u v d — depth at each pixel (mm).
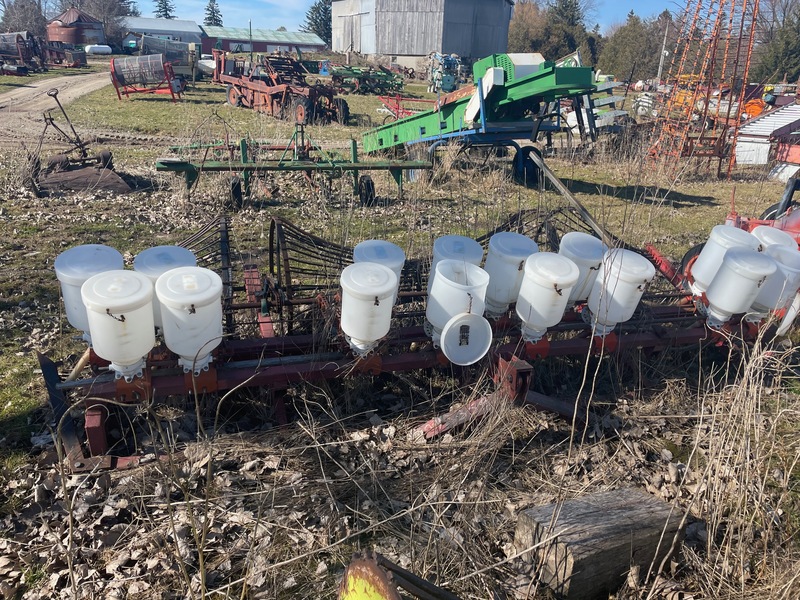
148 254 4082
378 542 3455
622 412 4754
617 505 3496
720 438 3678
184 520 3492
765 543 3355
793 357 5535
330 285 5320
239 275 6918
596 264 4570
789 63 29766
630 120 20781
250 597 3094
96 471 3779
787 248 4953
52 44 52812
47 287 6570
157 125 18922
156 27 63875
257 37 67312
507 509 3746
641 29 42250
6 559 3230
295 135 10859
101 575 3193
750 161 18609
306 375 4293
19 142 15031
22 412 4410
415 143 14156
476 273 4203
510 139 12953
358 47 59500
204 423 4320
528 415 4547
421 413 4605
